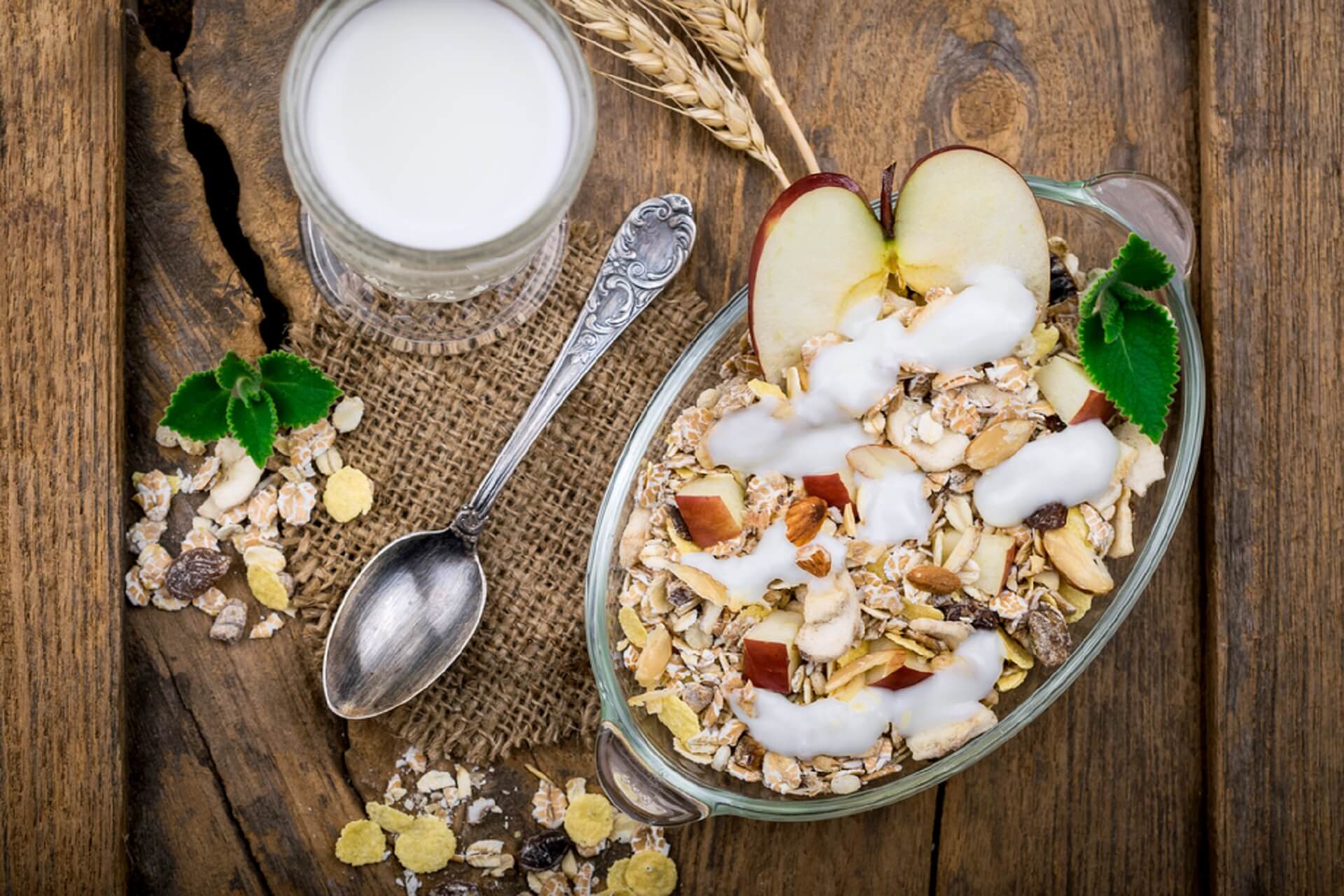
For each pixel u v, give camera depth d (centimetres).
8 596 64
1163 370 62
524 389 67
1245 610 67
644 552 64
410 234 60
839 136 68
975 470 63
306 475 66
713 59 68
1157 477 64
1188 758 68
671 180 67
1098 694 68
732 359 65
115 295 64
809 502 63
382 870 66
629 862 67
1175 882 68
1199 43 68
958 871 68
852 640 62
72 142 64
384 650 65
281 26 66
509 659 66
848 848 67
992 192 62
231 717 66
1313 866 67
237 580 66
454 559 66
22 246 64
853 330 63
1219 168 67
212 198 67
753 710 63
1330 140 67
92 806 64
